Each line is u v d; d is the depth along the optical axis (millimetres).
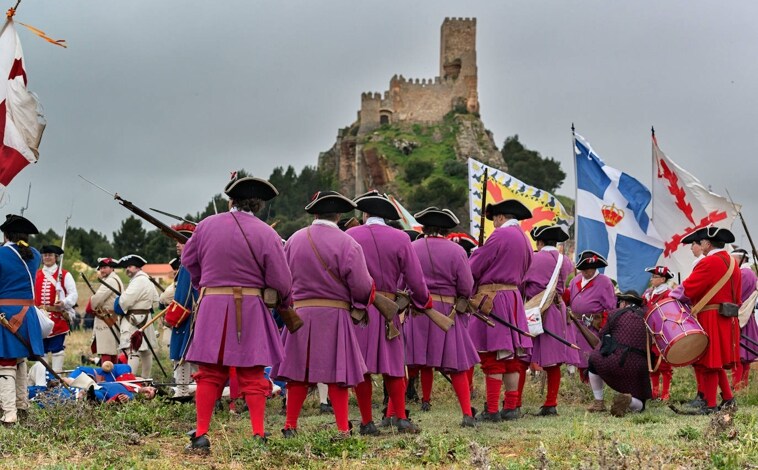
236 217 8211
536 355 11469
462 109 136750
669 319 11016
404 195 118625
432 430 9727
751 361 13820
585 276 13891
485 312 10492
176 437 9078
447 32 138500
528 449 8438
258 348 8000
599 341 11914
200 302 8117
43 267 14234
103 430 8789
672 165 15688
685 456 7812
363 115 137125
